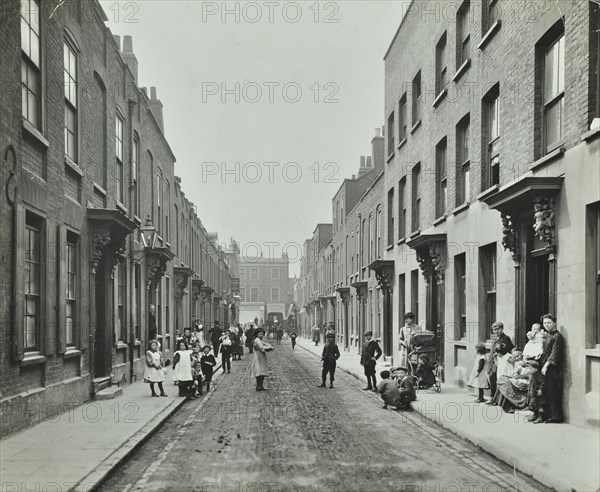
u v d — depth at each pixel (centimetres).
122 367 1634
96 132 1463
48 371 1063
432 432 982
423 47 1973
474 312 1442
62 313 1137
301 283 7588
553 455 747
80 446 817
